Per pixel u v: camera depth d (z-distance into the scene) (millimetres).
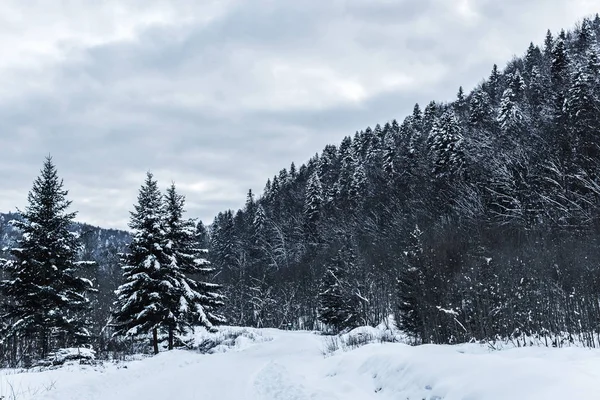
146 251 28531
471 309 22859
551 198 44156
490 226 44594
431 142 67438
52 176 26484
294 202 106500
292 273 73938
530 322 18953
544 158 48219
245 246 100938
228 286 73000
